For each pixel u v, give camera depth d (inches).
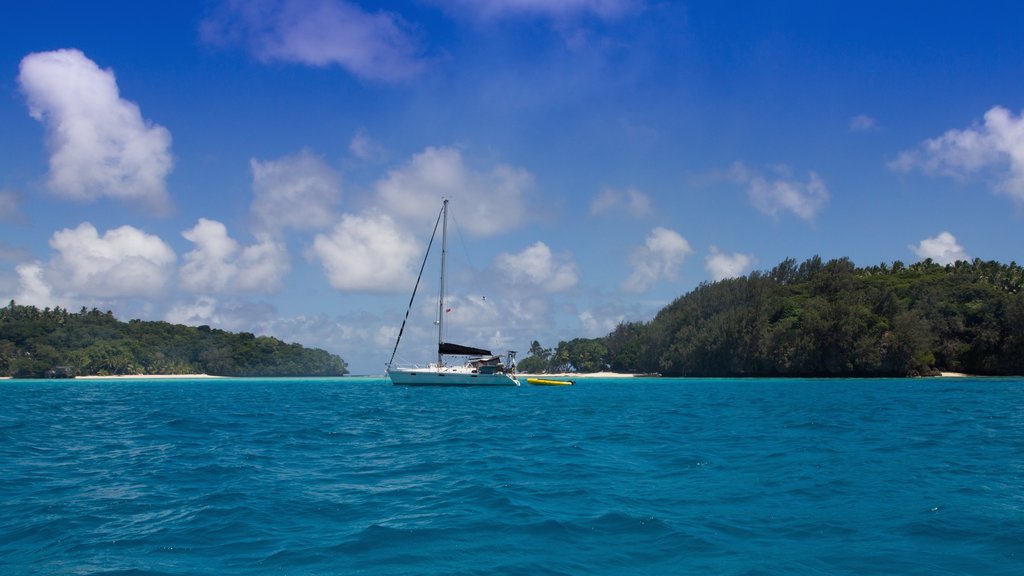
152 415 1465.3
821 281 4608.8
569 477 639.8
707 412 1461.6
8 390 3309.5
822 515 476.1
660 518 470.3
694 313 4894.2
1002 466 682.2
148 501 538.3
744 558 381.1
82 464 736.3
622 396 2255.2
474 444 908.6
